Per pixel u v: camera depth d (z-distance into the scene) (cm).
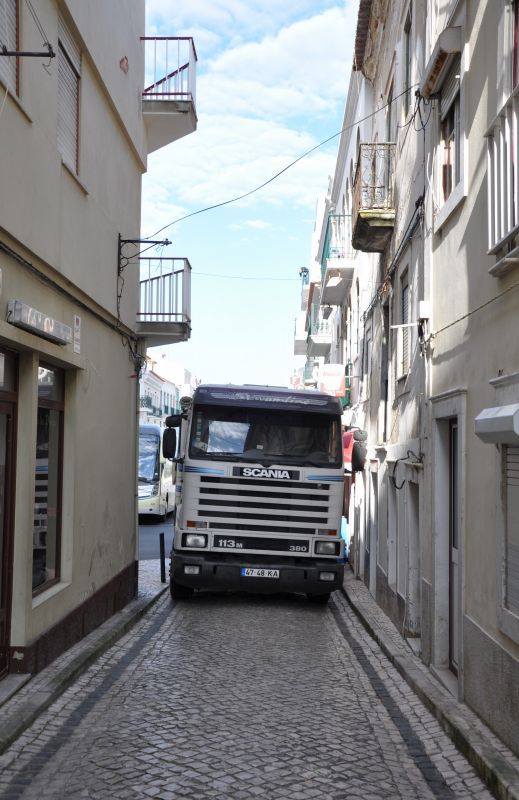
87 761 577
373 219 1296
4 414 739
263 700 760
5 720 635
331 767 579
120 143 1213
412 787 544
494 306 638
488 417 559
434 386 885
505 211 604
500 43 625
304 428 1333
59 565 920
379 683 848
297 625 1196
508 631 575
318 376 2400
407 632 1027
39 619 793
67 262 895
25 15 743
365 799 519
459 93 805
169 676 842
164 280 1343
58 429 923
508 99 588
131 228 1312
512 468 591
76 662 824
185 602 1386
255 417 1330
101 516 1080
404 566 1091
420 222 993
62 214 874
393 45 1381
